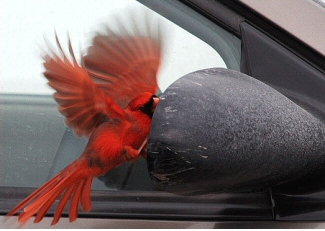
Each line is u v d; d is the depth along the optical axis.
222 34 2.68
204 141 2.12
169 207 2.52
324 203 2.54
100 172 2.33
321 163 2.47
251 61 2.64
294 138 2.30
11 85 2.76
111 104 2.33
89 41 2.56
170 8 2.68
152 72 2.49
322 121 2.50
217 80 2.28
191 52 2.71
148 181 2.57
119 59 2.46
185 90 2.18
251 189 2.46
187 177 2.16
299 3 2.71
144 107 2.36
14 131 2.68
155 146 2.10
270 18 2.65
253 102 2.25
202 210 2.54
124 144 2.31
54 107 2.73
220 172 2.18
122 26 2.48
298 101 2.58
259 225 2.59
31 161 2.63
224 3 2.69
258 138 2.21
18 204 2.30
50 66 2.29
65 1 2.77
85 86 2.28
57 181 2.28
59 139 2.67
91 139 2.32
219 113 2.17
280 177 2.39
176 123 2.11
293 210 2.56
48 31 2.76
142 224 2.51
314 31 2.67
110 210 2.50
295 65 2.63
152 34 2.50
